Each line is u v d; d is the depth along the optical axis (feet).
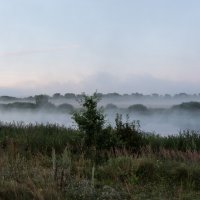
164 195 29.63
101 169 35.22
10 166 32.14
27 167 32.91
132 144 44.80
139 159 35.68
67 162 29.96
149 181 33.04
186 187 31.55
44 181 27.84
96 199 27.43
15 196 25.43
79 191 27.55
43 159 39.68
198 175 33.27
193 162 36.86
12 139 46.98
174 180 33.12
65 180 28.17
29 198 25.25
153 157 38.52
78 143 44.96
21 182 28.19
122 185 31.76
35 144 46.24
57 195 25.68
